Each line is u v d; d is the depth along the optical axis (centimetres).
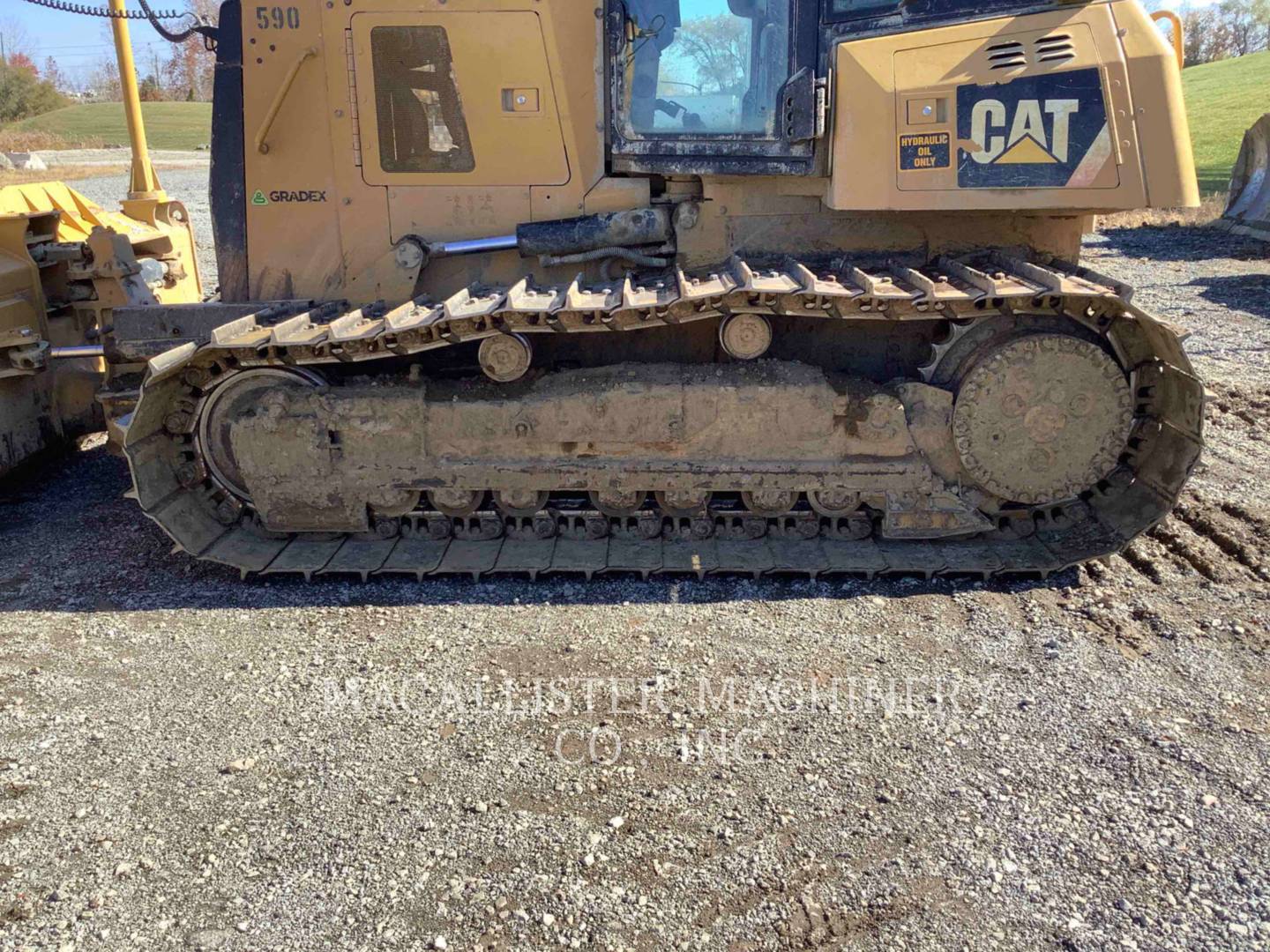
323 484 513
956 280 472
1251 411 768
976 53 452
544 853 319
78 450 737
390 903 300
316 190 514
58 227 695
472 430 505
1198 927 287
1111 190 451
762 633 455
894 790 347
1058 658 429
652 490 519
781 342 524
